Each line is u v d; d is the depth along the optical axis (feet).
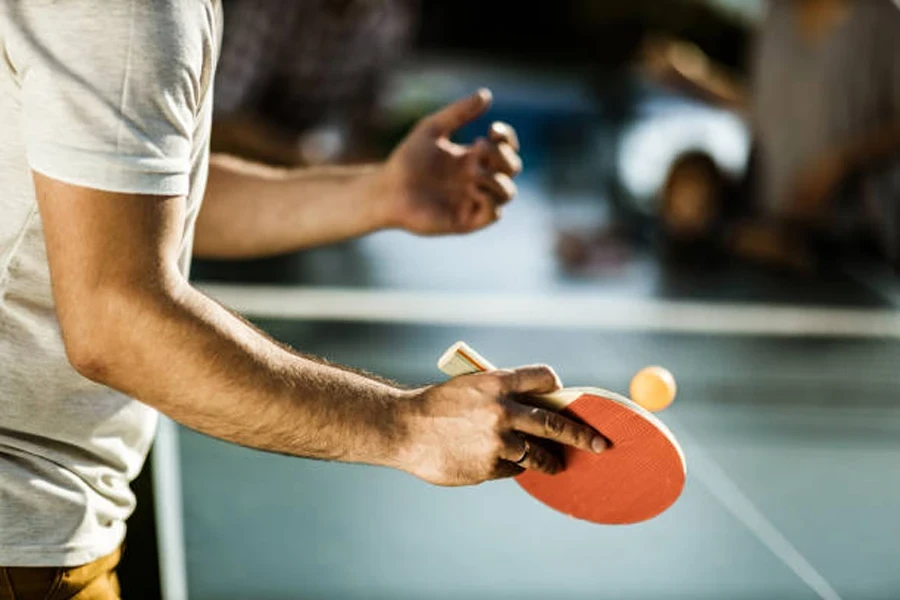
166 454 12.53
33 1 5.33
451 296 20.01
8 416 5.95
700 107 33.12
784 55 23.12
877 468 14.48
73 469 6.15
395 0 22.75
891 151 22.34
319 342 17.30
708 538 12.45
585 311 19.75
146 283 5.28
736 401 16.21
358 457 5.94
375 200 8.31
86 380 6.09
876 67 22.31
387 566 11.41
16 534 5.92
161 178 5.34
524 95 36.78
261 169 8.43
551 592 11.18
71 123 5.23
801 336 19.24
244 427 5.64
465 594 11.05
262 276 20.22
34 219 5.66
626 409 6.25
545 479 6.87
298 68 21.71
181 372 5.39
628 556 11.94
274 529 11.87
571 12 43.55
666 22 39.78
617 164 30.04
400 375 16.22
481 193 8.36
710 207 24.13
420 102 33.53
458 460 6.04
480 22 47.16
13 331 5.84
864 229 23.24
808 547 12.51
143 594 8.94
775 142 23.43
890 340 19.29
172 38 5.38
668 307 20.38
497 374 6.04
